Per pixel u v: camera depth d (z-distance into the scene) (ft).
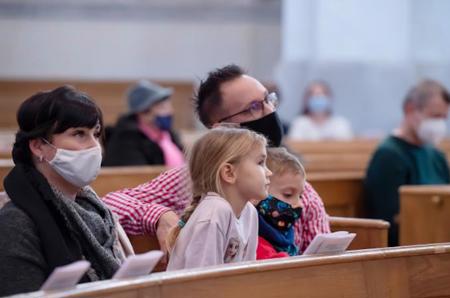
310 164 33.35
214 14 64.59
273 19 64.85
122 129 29.32
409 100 25.13
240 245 13.48
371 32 56.85
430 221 22.54
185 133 44.91
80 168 12.74
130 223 15.15
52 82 62.64
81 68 63.10
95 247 12.79
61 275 10.00
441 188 22.67
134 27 63.72
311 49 56.65
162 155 29.60
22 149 12.91
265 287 11.76
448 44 57.26
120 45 63.57
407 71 56.95
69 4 62.95
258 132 15.99
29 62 62.54
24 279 11.94
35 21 62.64
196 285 11.08
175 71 64.13
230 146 13.35
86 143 12.84
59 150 12.69
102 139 13.60
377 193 24.75
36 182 12.62
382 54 56.95
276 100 16.40
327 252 12.76
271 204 14.84
